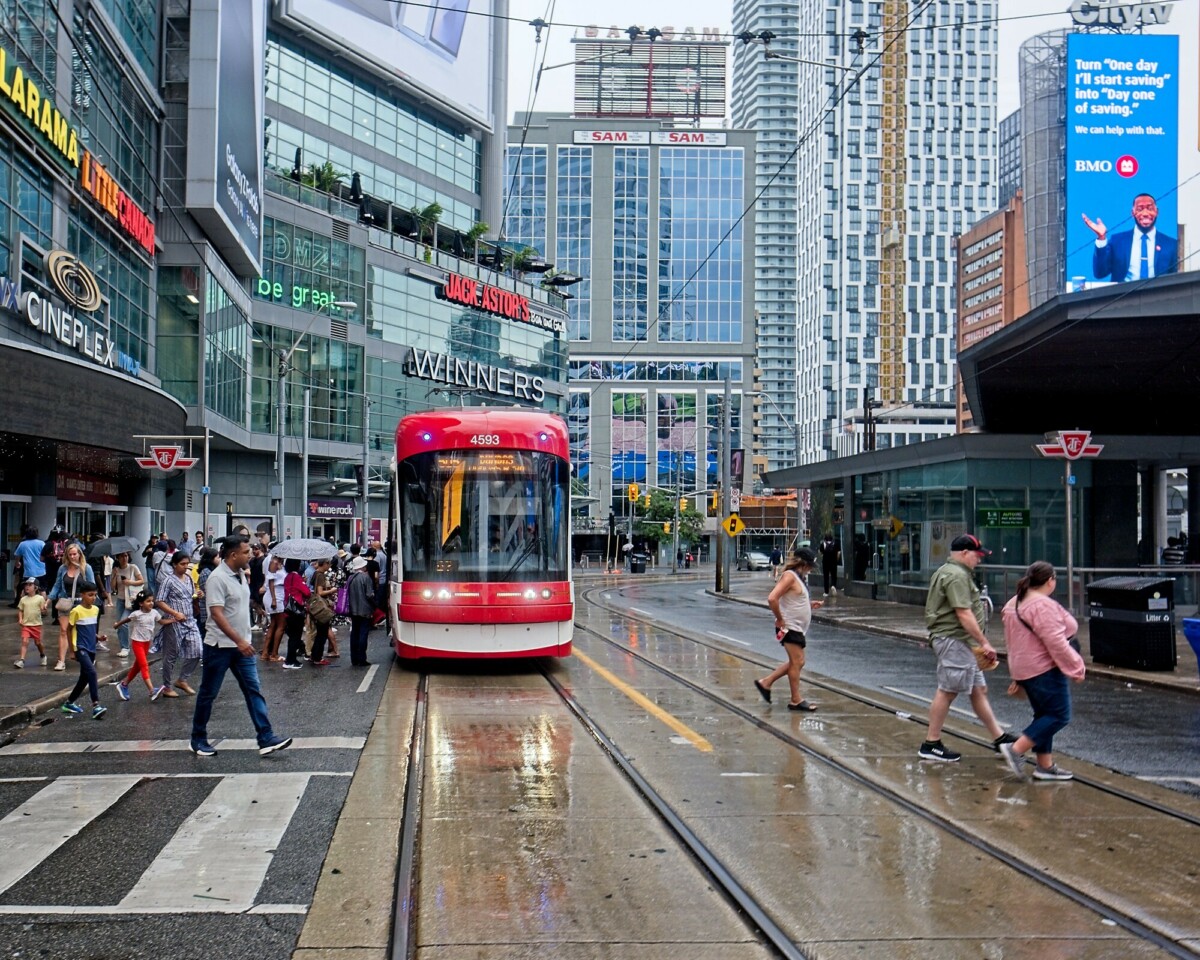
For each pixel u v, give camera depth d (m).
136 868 6.47
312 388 53.50
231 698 13.39
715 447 112.50
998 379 27.38
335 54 59.34
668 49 142.75
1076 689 14.50
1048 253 110.75
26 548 20.61
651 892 6.03
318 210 54.03
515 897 5.94
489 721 11.59
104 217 30.72
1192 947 5.24
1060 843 6.96
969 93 193.88
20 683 13.93
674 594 43.62
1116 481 28.45
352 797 8.17
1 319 23.06
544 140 114.94
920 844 6.95
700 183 115.62
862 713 12.04
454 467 15.67
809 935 5.37
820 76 196.00
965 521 28.53
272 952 5.18
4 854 6.76
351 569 19.25
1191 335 23.25
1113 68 88.94
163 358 38.41
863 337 193.12
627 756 9.66
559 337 76.75
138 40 35.34
